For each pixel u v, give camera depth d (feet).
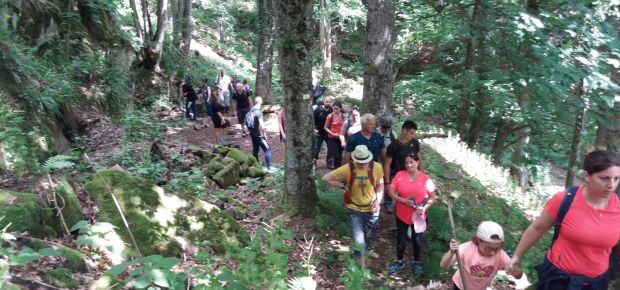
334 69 98.94
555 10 29.81
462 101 41.29
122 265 8.09
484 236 12.68
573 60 26.02
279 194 25.64
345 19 92.38
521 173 47.75
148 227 16.89
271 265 12.40
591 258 9.00
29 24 38.91
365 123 20.97
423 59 62.39
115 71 46.47
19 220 13.50
